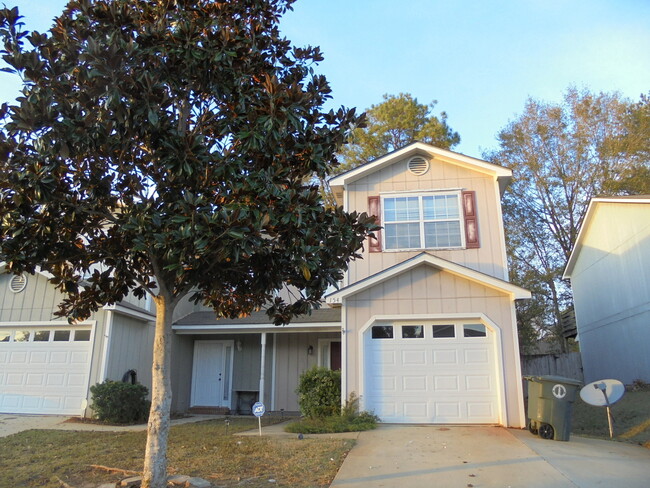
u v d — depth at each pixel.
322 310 16.48
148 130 5.91
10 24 5.79
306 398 11.75
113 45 5.40
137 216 5.65
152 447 5.98
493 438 9.21
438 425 11.04
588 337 19.78
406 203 13.23
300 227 5.91
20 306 13.85
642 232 15.02
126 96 5.59
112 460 7.79
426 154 13.46
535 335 24.25
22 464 7.69
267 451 8.22
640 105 24.77
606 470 7.04
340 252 6.64
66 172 5.93
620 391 9.87
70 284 6.95
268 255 6.55
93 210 6.15
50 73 5.76
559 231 26.16
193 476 6.79
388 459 7.74
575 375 20.86
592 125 24.94
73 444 9.12
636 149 23.78
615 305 16.98
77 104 5.71
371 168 13.45
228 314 8.27
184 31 6.18
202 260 5.68
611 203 16.88
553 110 25.95
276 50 7.39
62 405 13.06
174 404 15.48
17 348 13.73
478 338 11.56
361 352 11.66
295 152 6.78
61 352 13.50
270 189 5.79
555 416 9.14
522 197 26.66
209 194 6.21
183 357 16.25
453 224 12.88
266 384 15.98
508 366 11.16
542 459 7.54
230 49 6.41
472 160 12.95
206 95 6.83
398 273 11.90
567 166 25.55
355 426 10.33
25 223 5.71
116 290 7.07
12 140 5.50
